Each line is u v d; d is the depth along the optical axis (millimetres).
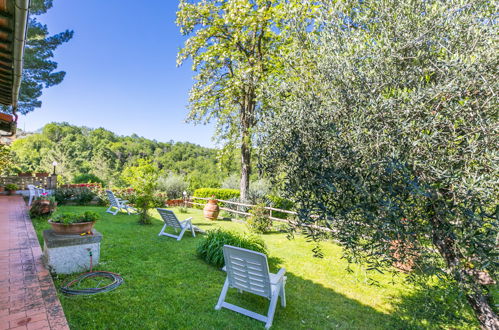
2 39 2514
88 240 4105
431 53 1723
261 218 8023
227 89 10477
